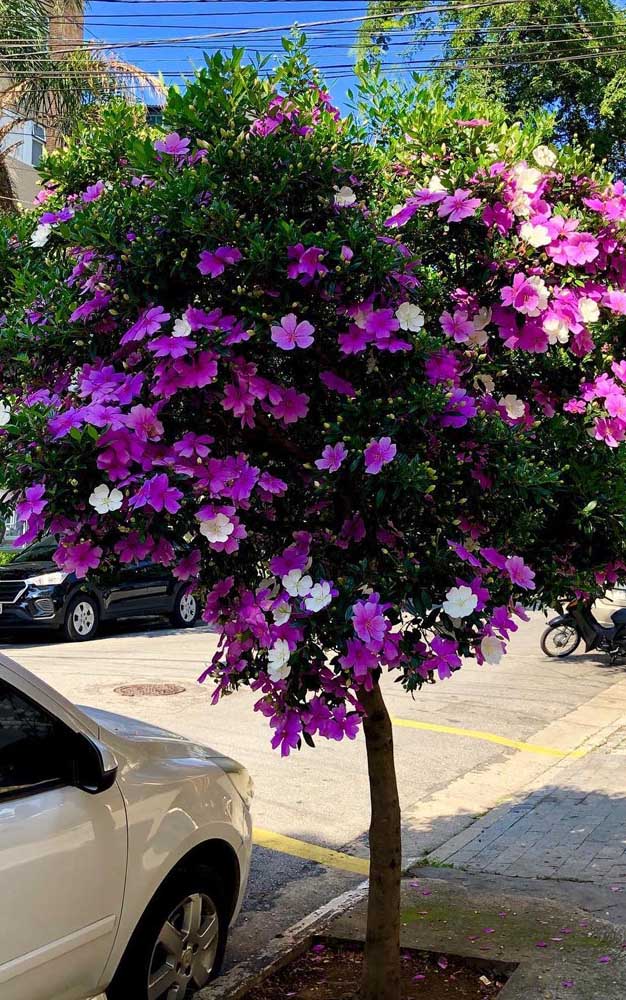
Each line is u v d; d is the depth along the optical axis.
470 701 10.12
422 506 3.04
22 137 21.00
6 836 3.00
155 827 3.60
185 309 3.15
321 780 7.28
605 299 3.51
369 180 3.38
